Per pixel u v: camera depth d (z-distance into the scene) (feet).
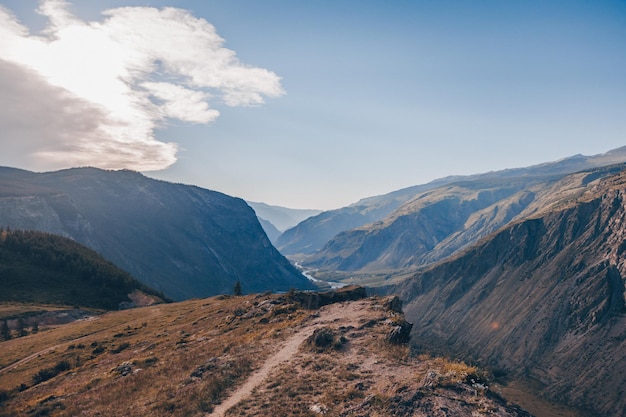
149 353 146.41
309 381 76.69
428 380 64.13
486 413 53.98
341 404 63.62
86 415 83.15
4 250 486.79
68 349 193.67
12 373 167.63
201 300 338.75
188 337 164.14
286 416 62.34
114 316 297.33
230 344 121.60
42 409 95.45
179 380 93.30
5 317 331.16
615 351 614.34
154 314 282.15
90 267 506.89
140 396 88.69
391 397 60.34
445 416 53.06
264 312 173.27
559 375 627.87
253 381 82.53
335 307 156.04
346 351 94.84
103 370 138.41
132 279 537.24
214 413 68.85
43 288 440.04
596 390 563.89
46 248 522.88
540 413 522.47
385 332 106.11
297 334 118.83
